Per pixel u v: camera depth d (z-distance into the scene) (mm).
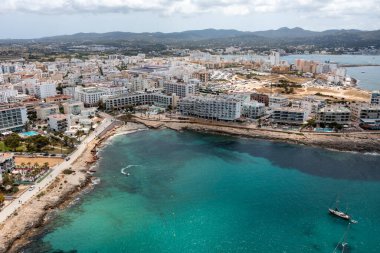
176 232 181125
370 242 172000
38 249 163375
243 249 167750
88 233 177750
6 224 177000
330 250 166250
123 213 197875
